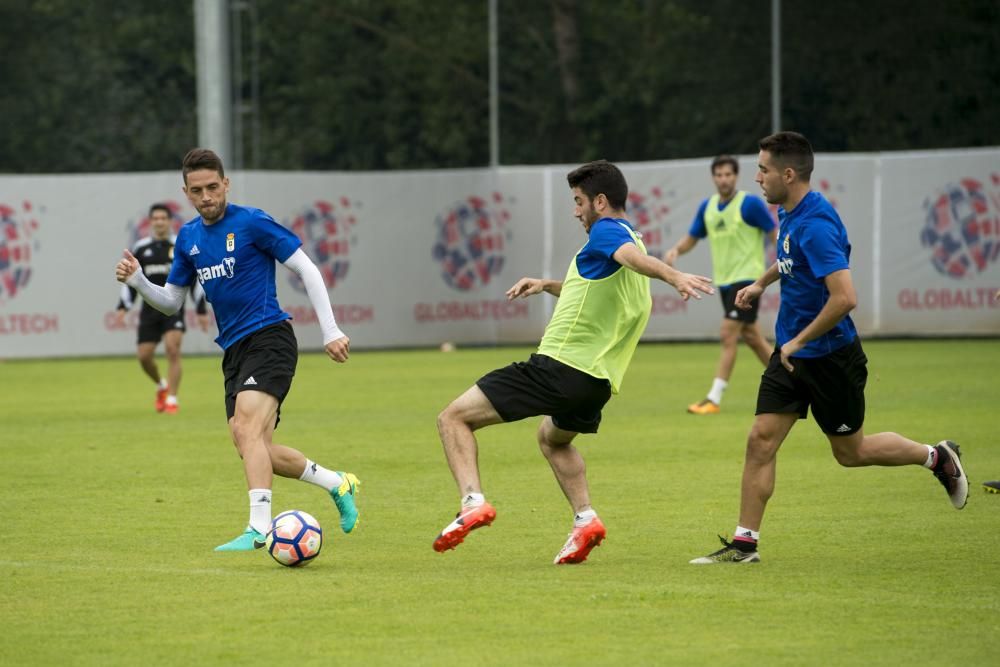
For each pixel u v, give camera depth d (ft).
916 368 228.43
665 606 76.02
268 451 94.53
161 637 70.49
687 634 70.13
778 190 86.02
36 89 451.53
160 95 462.19
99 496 117.70
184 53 458.09
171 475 129.70
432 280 304.09
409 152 451.12
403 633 70.79
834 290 83.66
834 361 86.28
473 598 78.43
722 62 418.31
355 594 79.71
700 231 178.60
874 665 64.49
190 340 297.94
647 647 67.72
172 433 163.53
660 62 425.28
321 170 449.06
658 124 429.79
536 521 104.22
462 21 446.60
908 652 66.49
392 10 457.27
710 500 112.06
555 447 89.97
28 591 81.00
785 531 98.07
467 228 304.91
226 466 135.64
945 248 290.97
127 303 191.31
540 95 444.55
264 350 95.66
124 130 455.22
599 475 125.70
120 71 459.32
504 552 92.84
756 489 87.30
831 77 400.26
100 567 88.07
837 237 85.05
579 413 88.07
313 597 79.05
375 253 301.22
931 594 78.23
